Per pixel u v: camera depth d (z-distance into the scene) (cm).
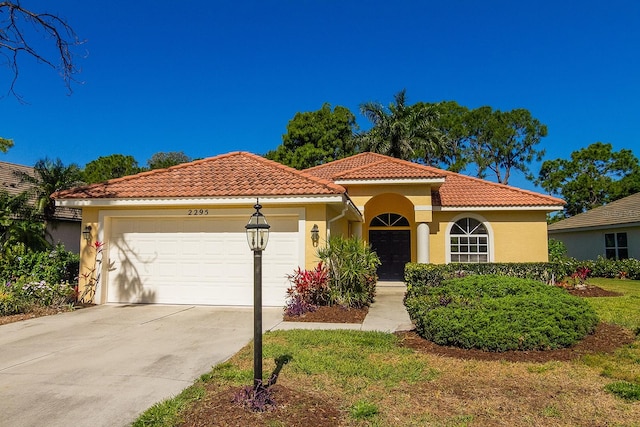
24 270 1224
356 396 537
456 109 4572
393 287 1781
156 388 564
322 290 1111
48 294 1132
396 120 3297
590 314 809
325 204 1165
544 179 4519
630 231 2291
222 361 682
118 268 1244
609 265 2183
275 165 1349
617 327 872
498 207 1745
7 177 2453
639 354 704
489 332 726
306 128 3766
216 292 1207
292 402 502
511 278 951
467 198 1816
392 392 552
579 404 515
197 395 528
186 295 1215
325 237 1159
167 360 690
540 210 1753
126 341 815
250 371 610
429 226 1755
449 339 749
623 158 4131
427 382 589
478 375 616
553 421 471
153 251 1238
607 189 4059
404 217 1966
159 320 1007
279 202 1131
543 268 1511
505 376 612
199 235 1227
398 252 1953
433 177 1611
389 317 1071
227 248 1212
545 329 729
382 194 1808
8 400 525
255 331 504
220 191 1156
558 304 795
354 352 719
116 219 1261
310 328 928
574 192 4203
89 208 1255
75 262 1361
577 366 652
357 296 1127
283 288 1174
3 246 1345
